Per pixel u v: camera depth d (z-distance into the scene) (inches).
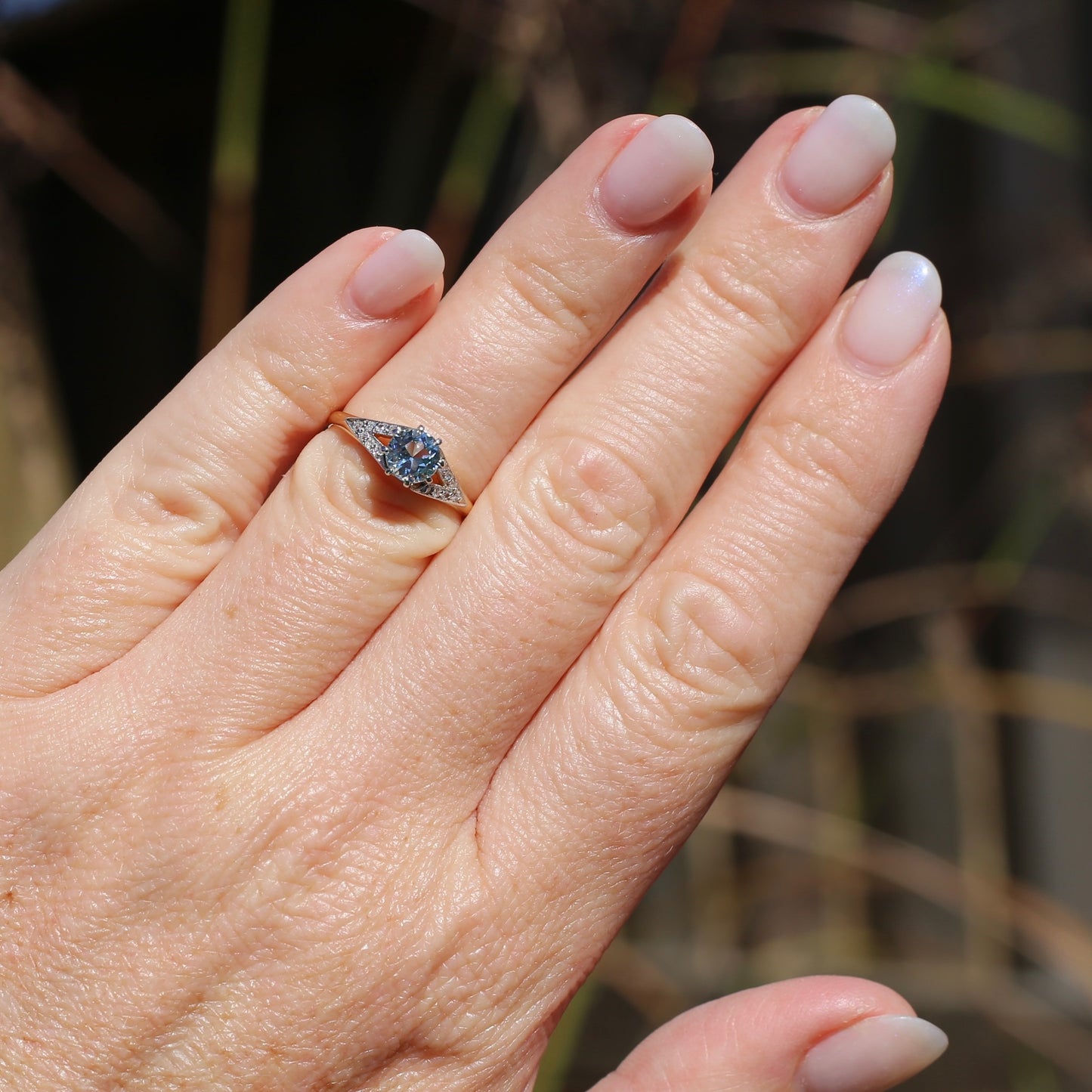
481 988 8.9
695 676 9.0
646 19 12.6
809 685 14.2
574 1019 11.2
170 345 14.9
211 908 8.8
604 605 9.1
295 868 8.8
